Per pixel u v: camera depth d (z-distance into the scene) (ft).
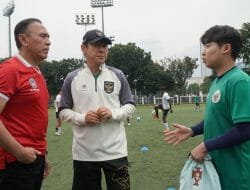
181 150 37.50
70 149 40.57
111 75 14.23
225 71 10.27
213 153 10.21
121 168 13.89
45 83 11.96
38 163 11.48
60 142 47.32
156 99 223.51
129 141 45.96
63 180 25.55
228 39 10.16
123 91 14.46
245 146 9.92
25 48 11.66
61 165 30.99
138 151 37.58
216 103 10.07
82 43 14.05
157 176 26.02
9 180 10.94
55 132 61.72
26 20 11.75
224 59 10.25
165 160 32.17
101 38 13.57
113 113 13.65
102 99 13.96
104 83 14.01
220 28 10.30
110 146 13.76
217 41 10.21
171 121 78.54
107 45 14.02
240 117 9.43
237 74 9.82
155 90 267.18
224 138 9.62
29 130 11.19
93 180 14.06
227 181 10.03
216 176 9.95
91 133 13.66
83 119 13.51
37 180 11.82
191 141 43.45
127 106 14.23
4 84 10.59
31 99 11.12
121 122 14.24
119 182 13.91
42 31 11.67
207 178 9.98
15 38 11.84
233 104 9.63
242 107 9.49
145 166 29.68
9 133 10.23
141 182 24.38
